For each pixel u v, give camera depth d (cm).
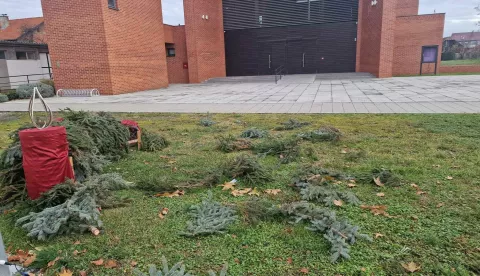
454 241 284
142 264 271
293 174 460
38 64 2659
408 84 1806
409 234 298
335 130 680
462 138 616
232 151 598
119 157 559
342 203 366
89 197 356
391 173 433
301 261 268
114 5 1831
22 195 392
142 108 1241
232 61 3088
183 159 556
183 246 295
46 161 365
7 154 407
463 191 383
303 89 1766
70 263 273
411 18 2591
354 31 2758
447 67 2688
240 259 273
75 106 1372
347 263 262
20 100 1753
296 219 327
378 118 846
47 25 1841
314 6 2794
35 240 310
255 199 380
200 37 2695
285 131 742
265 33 2953
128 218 349
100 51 1788
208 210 355
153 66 2203
